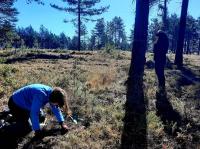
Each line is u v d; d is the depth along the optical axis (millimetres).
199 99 12102
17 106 7125
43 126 7930
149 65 19141
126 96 11094
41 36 138875
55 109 7723
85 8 55125
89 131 8234
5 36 50156
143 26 14086
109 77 13922
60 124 7758
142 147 7863
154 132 8539
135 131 8438
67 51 29359
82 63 19906
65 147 7367
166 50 13133
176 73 17469
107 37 106375
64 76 13047
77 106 9625
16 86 10867
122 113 9430
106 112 9484
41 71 14969
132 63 14000
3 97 9805
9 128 7246
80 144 7562
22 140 7414
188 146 8281
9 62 19859
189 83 14984
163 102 11023
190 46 118062
